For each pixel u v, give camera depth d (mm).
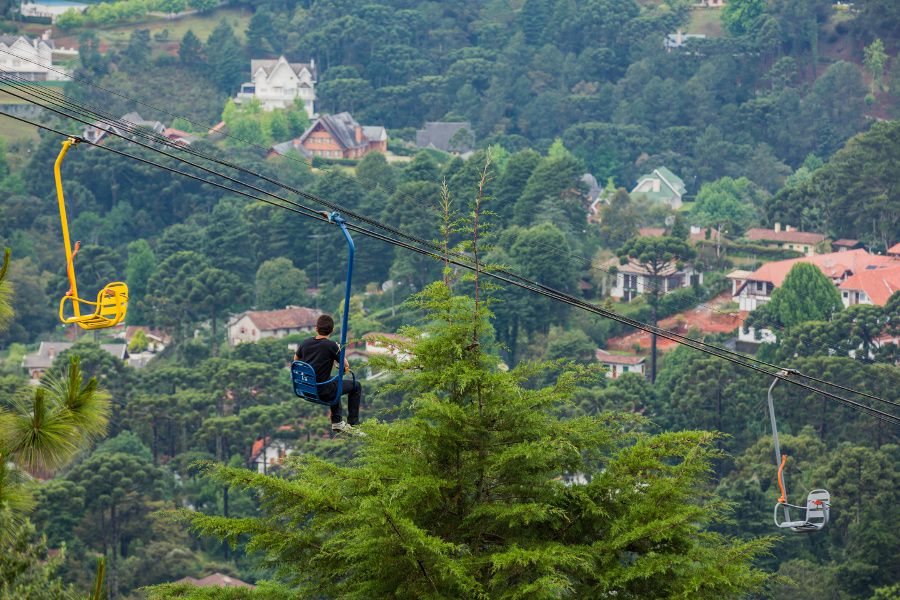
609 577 51531
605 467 58719
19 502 40156
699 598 50906
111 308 48406
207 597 52219
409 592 50938
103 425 43219
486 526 55750
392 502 51938
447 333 56625
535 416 56781
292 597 52781
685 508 52938
